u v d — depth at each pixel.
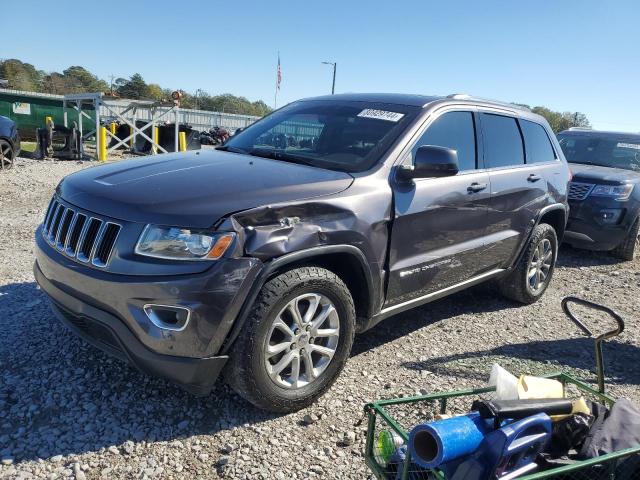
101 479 2.59
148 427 2.99
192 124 40.81
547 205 5.32
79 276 2.95
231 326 2.83
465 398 3.55
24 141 27.36
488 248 4.59
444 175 3.55
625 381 4.06
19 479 2.53
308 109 4.59
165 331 2.73
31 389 3.25
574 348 4.59
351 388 3.58
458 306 5.40
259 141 4.38
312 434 3.06
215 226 2.78
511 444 2.02
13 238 6.73
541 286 5.61
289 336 3.07
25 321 4.15
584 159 9.10
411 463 2.18
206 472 2.70
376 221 3.43
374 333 4.54
